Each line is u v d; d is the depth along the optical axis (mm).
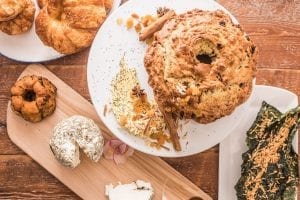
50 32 1033
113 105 994
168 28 901
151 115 984
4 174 1073
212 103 875
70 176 1056
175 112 917
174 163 1060
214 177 1055
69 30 1031
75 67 1080
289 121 988
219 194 1030
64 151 1008
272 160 995
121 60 1001
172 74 873
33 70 1076
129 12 997
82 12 1024
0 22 1046
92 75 998
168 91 882
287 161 988
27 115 1044
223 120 985
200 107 879
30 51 1067
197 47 873
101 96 998
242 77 880
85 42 1045
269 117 1010
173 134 971
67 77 1080
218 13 906
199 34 871
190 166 1059
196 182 1057
